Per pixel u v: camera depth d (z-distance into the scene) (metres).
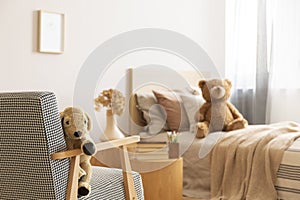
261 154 4.25
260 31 5.90
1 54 4.14
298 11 5.79
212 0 5.84
